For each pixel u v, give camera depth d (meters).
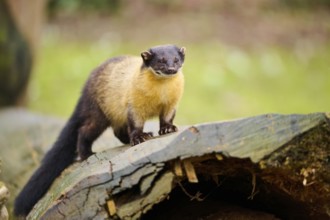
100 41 25.98
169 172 6.73
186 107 20.89
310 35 27.44
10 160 11.77
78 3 29.09
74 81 23.08
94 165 7.44
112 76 9.72
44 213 7.05
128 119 9.16
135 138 8.92
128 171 6.62
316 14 29.94
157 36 26.36
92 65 24.03
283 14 29.61
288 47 26.27
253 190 7.39
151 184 6.67
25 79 19.42
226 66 23.94
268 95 22.44
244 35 26.88
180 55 9.39
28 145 12.38
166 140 6.86
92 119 9.98
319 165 6.87
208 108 21.06
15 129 13.81
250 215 7.72
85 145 10.09
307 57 25.39
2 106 18.97
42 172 10.05
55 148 10.33
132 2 29.52
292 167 6.86
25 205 9.60
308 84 23.39
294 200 7.54
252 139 6.68
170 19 28.11
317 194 7.25
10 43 18.33
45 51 25.16
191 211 7.82
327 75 24.11
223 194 8.04
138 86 8.97
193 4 29.38
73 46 25.67
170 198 8.00
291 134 6.68
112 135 11.25
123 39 26.12
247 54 25.20
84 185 6.79
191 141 6.62
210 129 6.67
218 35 26.66
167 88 9.04
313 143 6.77
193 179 6.77
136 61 9.68
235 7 29.38
